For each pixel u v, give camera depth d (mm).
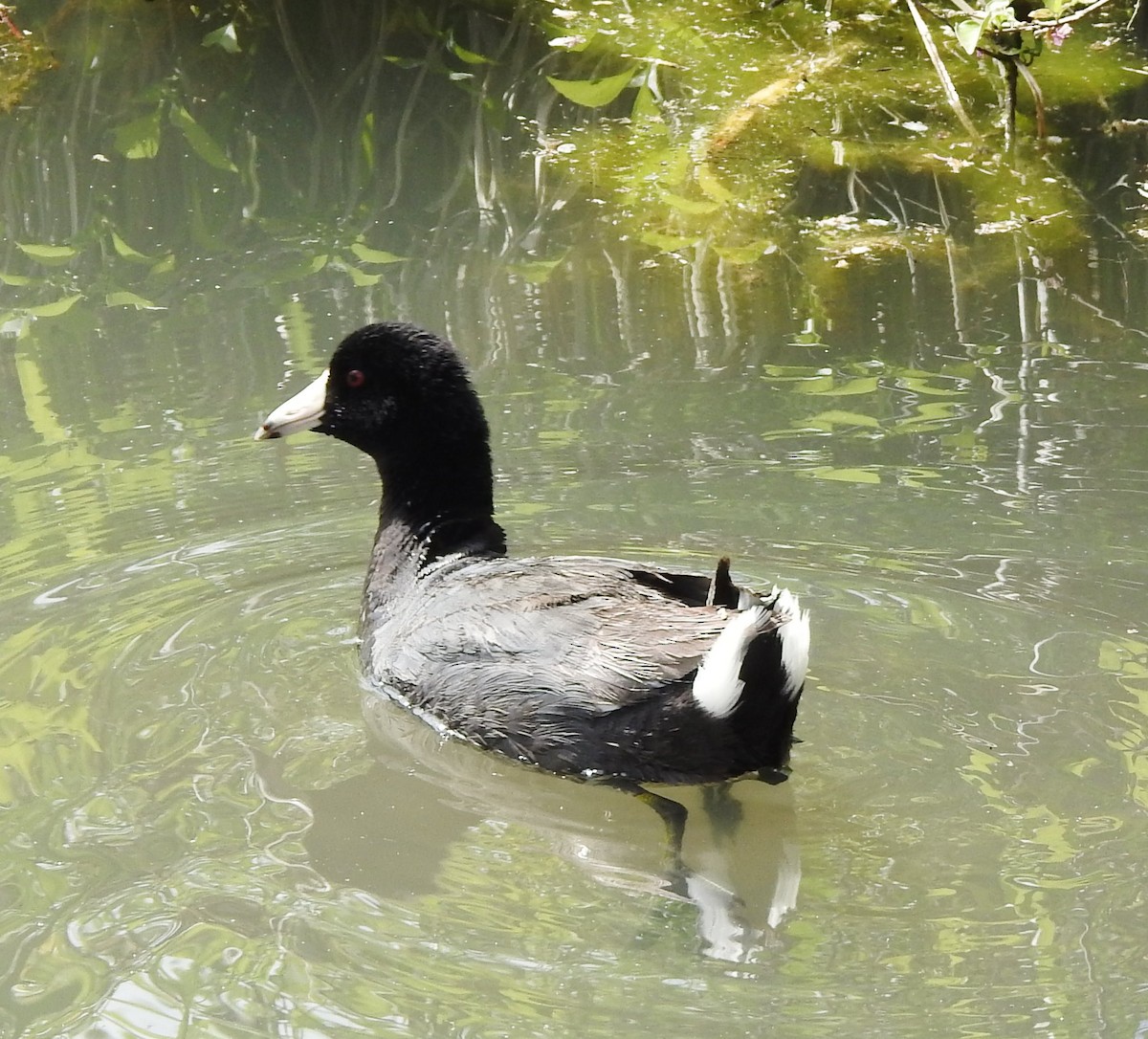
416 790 8453
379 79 18422
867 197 16328
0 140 17016
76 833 7906
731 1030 6469
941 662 9422
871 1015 6562
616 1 20500
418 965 6891
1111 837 7812
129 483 11758
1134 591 10094
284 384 12930
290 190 16422
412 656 9188
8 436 12367
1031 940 7051
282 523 11320
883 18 20062
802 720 8883
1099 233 15531
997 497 11188
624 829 8156
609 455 11883
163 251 15359
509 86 18438
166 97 17844
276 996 6699
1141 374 12898
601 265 15055
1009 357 13281
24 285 14734
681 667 8117
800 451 11914
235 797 8281
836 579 10320
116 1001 6688
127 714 9070
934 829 7949
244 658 9719
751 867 7672
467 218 15938
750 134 17516
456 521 10109
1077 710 8930
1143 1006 6574
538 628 8727
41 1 19562
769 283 14680
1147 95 18094
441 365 10008
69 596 10328
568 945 7074
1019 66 18578
